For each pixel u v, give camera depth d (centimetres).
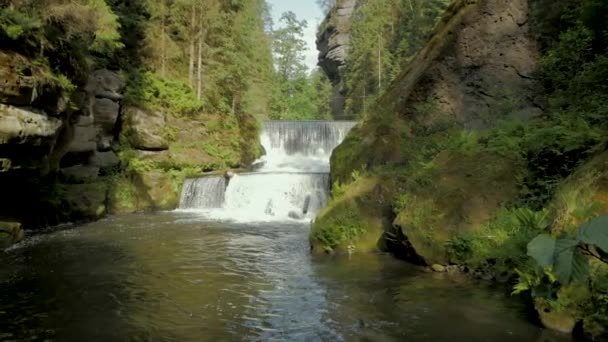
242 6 2902
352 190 1223
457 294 779
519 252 797
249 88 2870
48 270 966
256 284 868
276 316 704
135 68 2362
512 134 1135
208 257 1088
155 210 1912
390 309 721
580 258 189
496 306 714
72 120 1495
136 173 1969
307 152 3061
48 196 1527
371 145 1476
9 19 1046
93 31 1633
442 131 1416
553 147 969
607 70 1122
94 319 694
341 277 905
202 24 2644
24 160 1145
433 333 626
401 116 1538
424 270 937
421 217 984
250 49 2881
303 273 940
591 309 579
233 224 1576
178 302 770
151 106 2230
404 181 1177
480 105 1459
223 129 2603
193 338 626
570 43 1284
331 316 700
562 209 718
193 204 1997
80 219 1617
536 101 1376
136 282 884
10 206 1387
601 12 1245
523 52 1452
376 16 4891
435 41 1652
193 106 2445
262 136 3081
